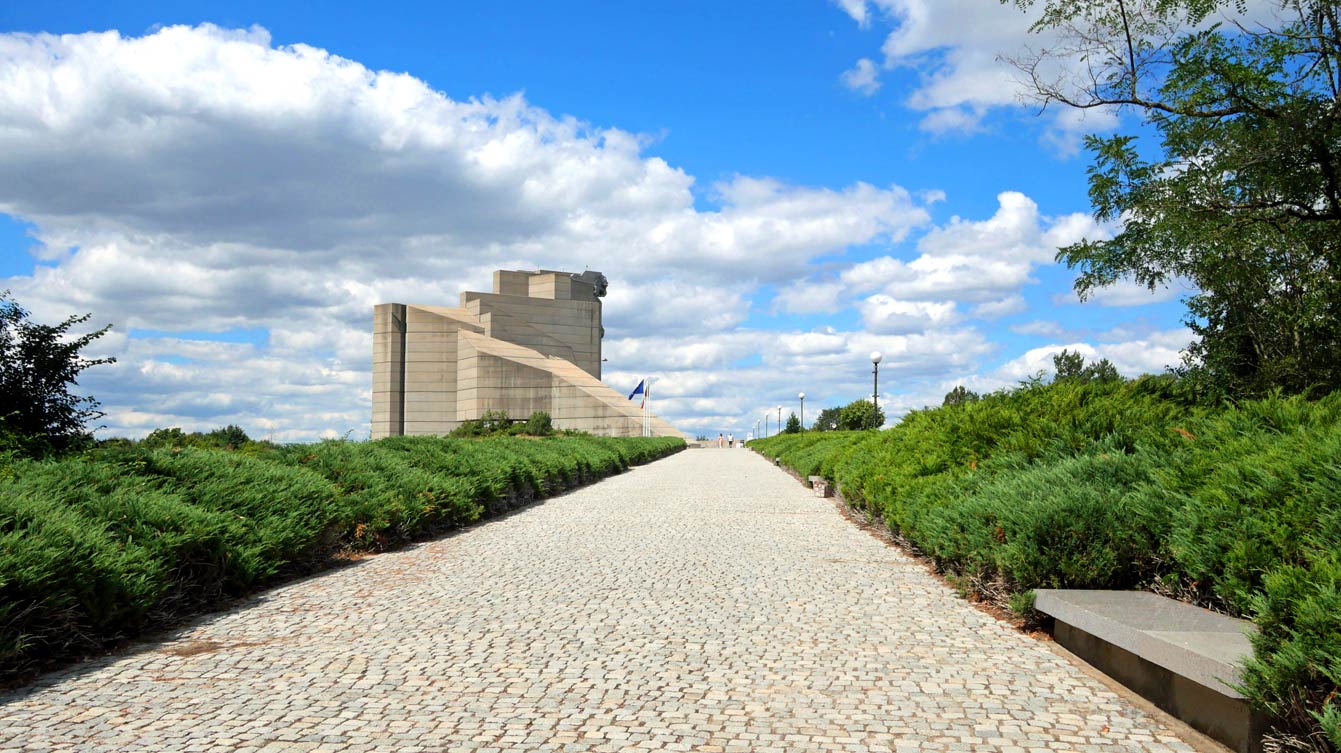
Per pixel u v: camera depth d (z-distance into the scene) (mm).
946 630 6602
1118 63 12336
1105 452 8727
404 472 13266
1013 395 12266
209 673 5383
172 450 10078
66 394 12500
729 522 14523
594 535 12734
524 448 21656
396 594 8094
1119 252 12422
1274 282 12523
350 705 4719
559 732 4297
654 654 5836
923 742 4195
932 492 9969
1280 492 5641
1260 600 4387
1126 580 6703
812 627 6684
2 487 7035
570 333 113438
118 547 6566
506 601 7707
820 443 30031
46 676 5348
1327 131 10672
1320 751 3762
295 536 8922
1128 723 4512
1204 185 11609
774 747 4109
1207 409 9727
